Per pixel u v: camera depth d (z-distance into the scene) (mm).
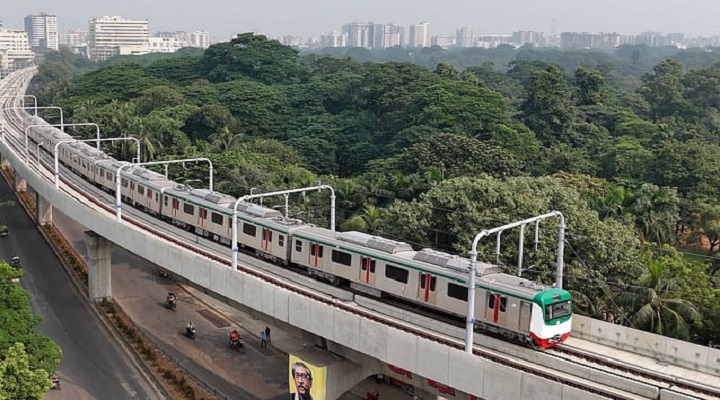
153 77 140375
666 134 94312
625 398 26984
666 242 55469
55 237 77438
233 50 140750
